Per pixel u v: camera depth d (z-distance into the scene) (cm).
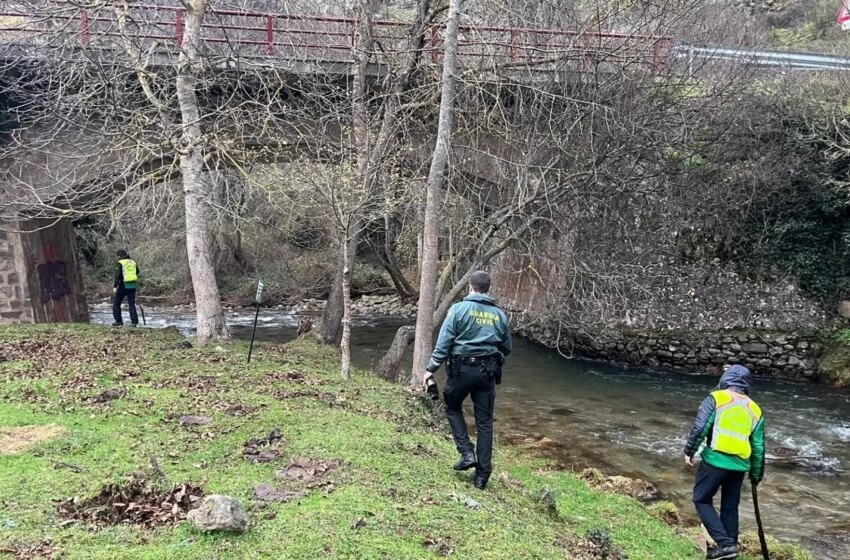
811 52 1756
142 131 1001
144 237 2681
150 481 441
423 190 1210
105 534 358
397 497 448
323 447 534
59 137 1244
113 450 508
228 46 1226
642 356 1501
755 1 2575
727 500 557
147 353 969
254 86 1261
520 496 560
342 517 395
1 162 1316
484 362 499
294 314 2369
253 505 409
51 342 1046
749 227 1565
